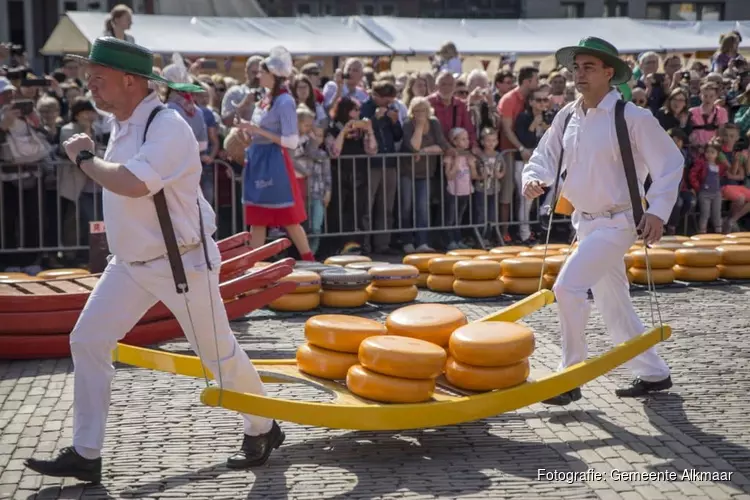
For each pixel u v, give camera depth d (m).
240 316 8.45
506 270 9.66
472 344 5.39
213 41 17.20
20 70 11.94
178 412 6.07
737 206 13.45
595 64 5.95
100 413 4.88
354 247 12.15
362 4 23.88
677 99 13.12
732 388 6.62
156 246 4.77
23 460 5.26
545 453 5.39
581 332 6.07
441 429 5.79
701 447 5.48
